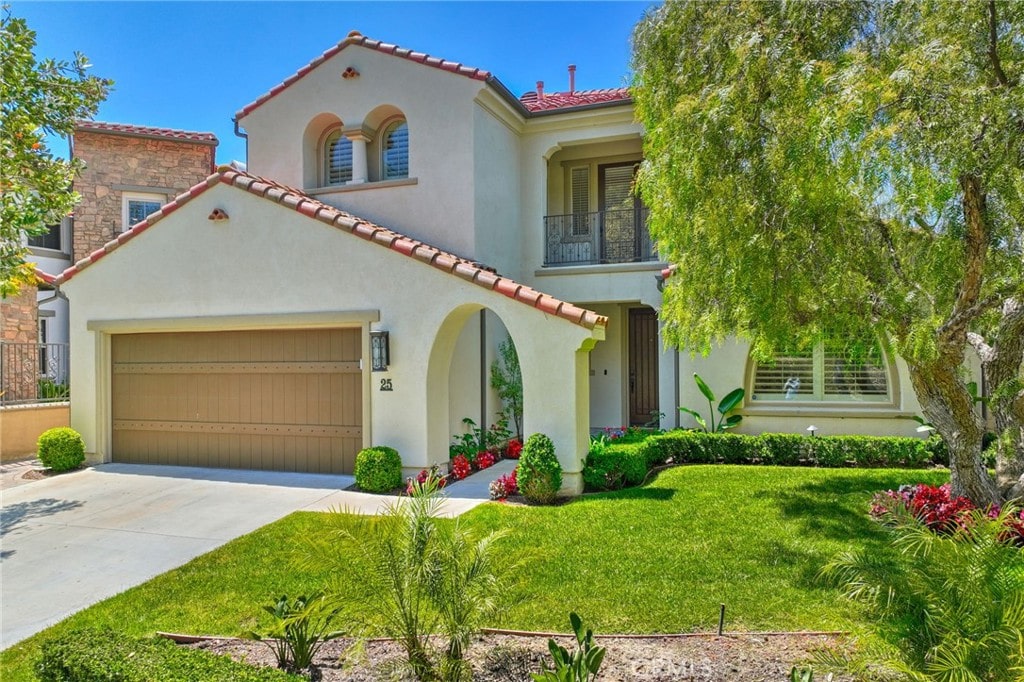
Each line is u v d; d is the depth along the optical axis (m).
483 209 14.75
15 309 16.94
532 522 8.77
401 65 14.94
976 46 6.98
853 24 7.57
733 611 5.88
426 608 4.71
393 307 11.77
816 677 4.52
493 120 15.41
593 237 17.33
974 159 6.27
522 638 5.35
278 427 12.79
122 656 4.33
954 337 7.71
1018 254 7.38
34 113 10.66
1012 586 4.04
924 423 12.95
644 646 5.16
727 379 14.18
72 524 9.28
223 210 12.88
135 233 13.48
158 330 13.34
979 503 8.11
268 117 16.02
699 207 7.89
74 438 13.21
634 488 10.93
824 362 13.90
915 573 4.34
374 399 11.89
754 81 7.52
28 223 10.44
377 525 5.12
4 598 6.69
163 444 13.60
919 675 3.57
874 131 6.34
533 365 10.80
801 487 10.70
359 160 15.34
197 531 8.88
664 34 8.85
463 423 14.23
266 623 5.80
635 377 18.55
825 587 6.41
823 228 7.37
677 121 8.09
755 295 7.75
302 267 12.38
